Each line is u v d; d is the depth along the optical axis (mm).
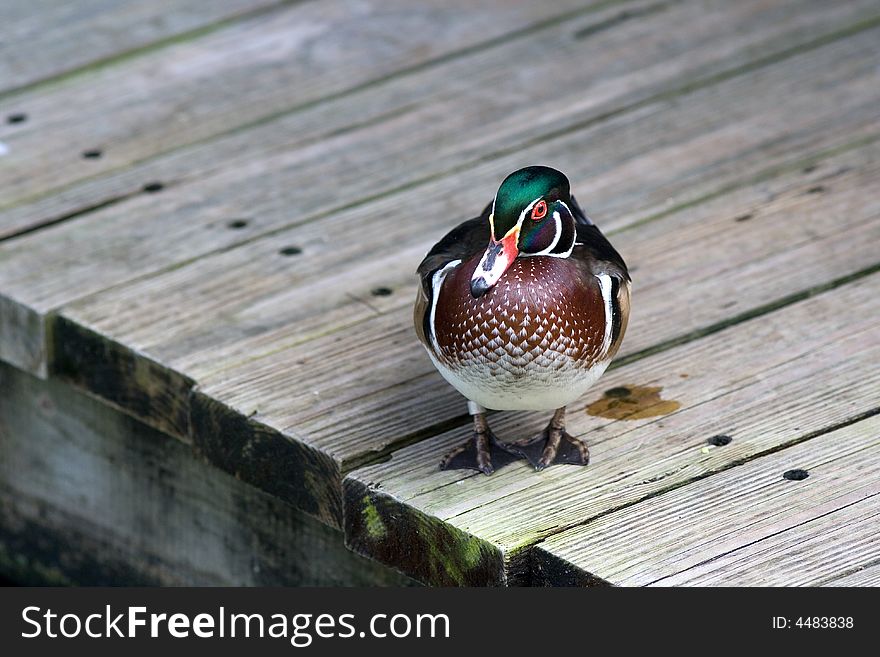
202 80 11398
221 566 8602
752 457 7012
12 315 8680
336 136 10555
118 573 9250
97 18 12438
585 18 12219
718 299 8383
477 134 10492
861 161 9875
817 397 7453
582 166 9992
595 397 7539
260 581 8422
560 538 6492
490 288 6230
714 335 8039
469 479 6957
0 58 11742
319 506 7336
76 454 9156
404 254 9070
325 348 8117
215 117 10859
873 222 9133
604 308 6441
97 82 11391
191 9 12586
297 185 9930
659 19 12125
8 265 9031
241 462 7660
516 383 6395
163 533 8852
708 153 10078
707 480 6852
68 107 11031
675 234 9102
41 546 9664
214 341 8211
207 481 8469
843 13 12086
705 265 8734
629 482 6867
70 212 9648
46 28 12266
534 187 6320
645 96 10891
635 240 9047
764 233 9062
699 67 11281
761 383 7594
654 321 8180
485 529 6570
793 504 6641
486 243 6566
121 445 8859
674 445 7125
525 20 12219
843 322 8102
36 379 9180
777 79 11039
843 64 11219
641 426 7289
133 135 10633
